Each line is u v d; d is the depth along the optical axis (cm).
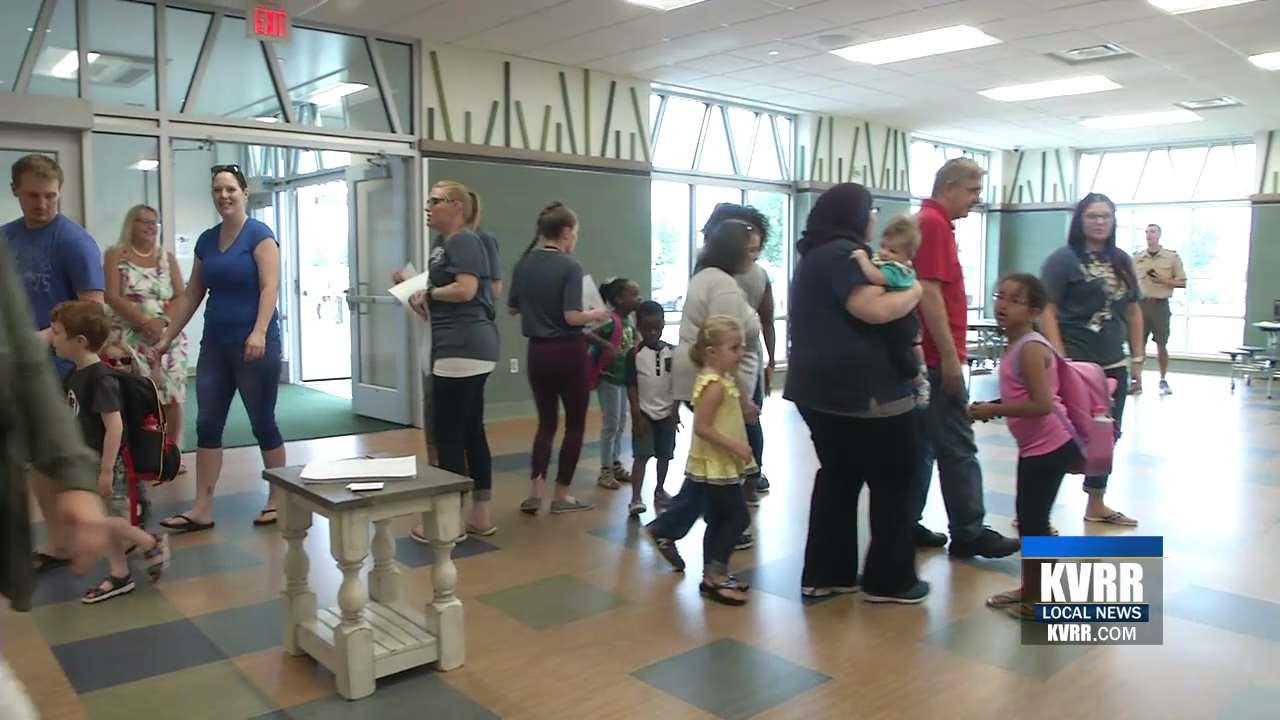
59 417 133
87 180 550
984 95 933
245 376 414
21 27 532
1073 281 405
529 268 428
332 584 349
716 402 326
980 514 374
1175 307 1275
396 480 272
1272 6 621
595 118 809
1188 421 737
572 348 433
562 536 412
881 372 300
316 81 652
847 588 336
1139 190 1297
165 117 579
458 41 698
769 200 1045
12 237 372
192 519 420
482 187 730
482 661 282
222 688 263
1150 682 265
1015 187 1380
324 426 717
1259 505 462
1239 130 1152
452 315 390
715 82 861
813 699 255
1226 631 301
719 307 364
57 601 331
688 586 347
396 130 690
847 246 298
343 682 256
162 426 348
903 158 1164
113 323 443
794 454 598
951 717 245
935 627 306
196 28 595
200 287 421
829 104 985
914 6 616
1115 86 884
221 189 404
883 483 317
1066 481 513
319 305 983
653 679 268
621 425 509
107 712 249
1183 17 648
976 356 1131
